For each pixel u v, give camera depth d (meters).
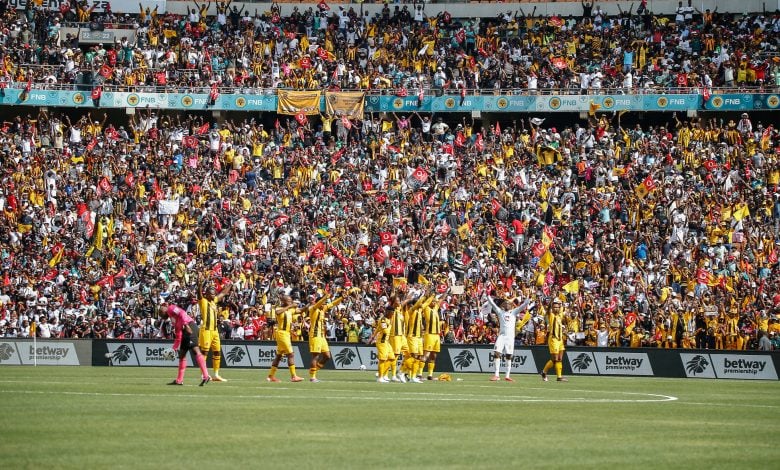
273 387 34.09
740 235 61.84
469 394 32.25
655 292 57.00
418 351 39.72
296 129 76.44
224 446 18.55
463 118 79.56
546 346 51.56
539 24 84.69
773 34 80.12
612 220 64.50
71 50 79.94
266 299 57.16
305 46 82.69
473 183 68.94
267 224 64.81
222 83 79.31
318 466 16.44
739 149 69.94
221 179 69.88
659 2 86.38
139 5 86.56
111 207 66.00
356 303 55.44
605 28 84.19
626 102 76.56
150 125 75.25
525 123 81.12
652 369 50.41
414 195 67.19
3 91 75.81
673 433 21.55
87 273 60.00
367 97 78.50
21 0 83.88
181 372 34.59
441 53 82.38
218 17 85.31
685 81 76.38
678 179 66.94
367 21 88.62
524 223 64.69
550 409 26.83
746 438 20.88
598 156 70.31
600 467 16.75
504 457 17.66
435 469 16.30
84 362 53.56
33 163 68.69
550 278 58.50
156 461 16.75
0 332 55.41
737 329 52.28
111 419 22.53
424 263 59.75
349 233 64.44
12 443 18.62
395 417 23.81
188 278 59.19
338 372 48.81
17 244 62.25
